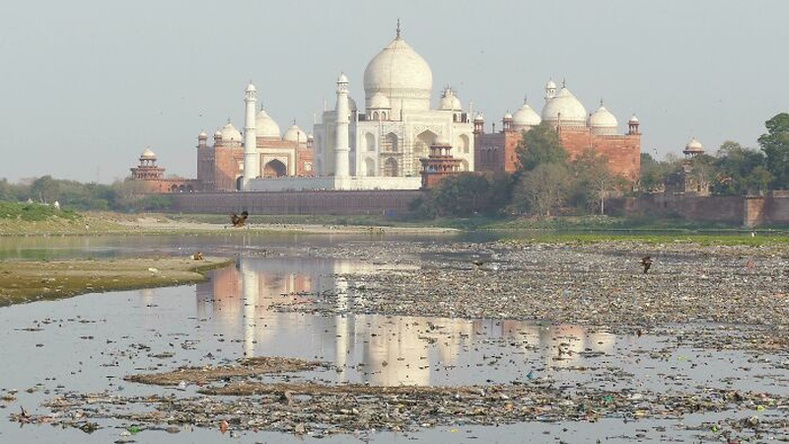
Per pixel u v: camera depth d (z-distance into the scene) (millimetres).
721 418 80062
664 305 144500
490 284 176125
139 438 75125
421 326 127125
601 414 81000
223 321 131625
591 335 119125
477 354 107312
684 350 108750
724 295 156750
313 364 101438
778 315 134000
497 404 84312
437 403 84375
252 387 90125
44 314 135625
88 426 77750
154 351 108438
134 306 146000
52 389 89750
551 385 91375
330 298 157625
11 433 76312
